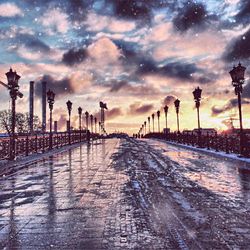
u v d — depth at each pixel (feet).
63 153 87.40
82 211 23.03
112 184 34.78
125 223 19.80
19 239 17.22
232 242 16.19
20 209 24.08
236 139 67.41
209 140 88.99
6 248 15.92
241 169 47.11
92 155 78.38
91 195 28.89
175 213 22.09
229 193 29.22
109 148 108.88
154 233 17.75
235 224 19.39
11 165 55.93
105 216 21.53
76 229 18.78
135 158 67.26
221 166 51.21
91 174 43.39
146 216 21.39
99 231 18.29
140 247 15.64
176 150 93.50
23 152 74.43
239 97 60.85
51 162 62.03
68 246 15.99
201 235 17.34
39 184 35.78
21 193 30.53
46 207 24.53
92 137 222.07
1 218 21.59
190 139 113.50
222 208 23.47
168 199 26.76
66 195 29.12
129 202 25.73
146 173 43.47
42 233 18.17
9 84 62.90
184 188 31.91
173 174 42.24
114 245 15.98
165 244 15.98
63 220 20.79
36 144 81.15
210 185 33.55
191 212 22.34
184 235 17.35
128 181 36.70
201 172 44.06
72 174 43.83
